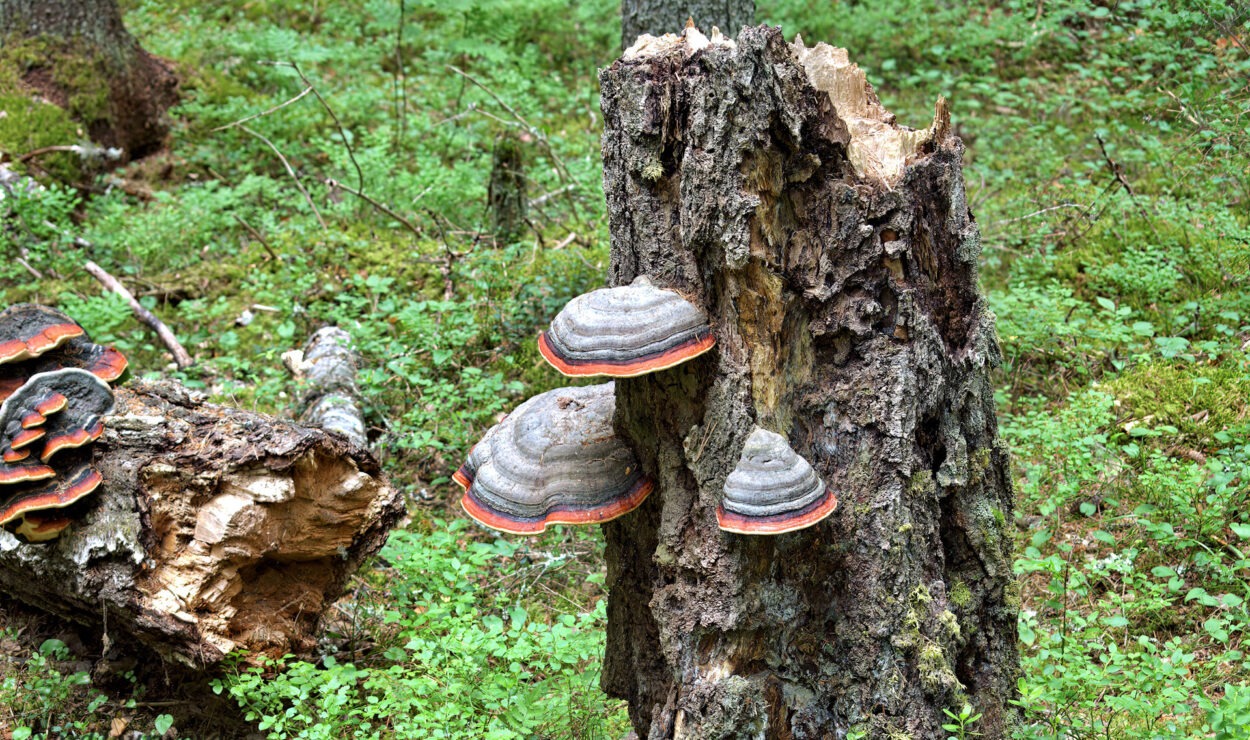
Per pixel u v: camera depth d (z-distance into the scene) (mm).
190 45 4156
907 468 1190
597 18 4285
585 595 1815
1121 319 2324
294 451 1471
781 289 1183
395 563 1748
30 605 1666
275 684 1437
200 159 3557
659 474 1258
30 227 2893
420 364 2379
